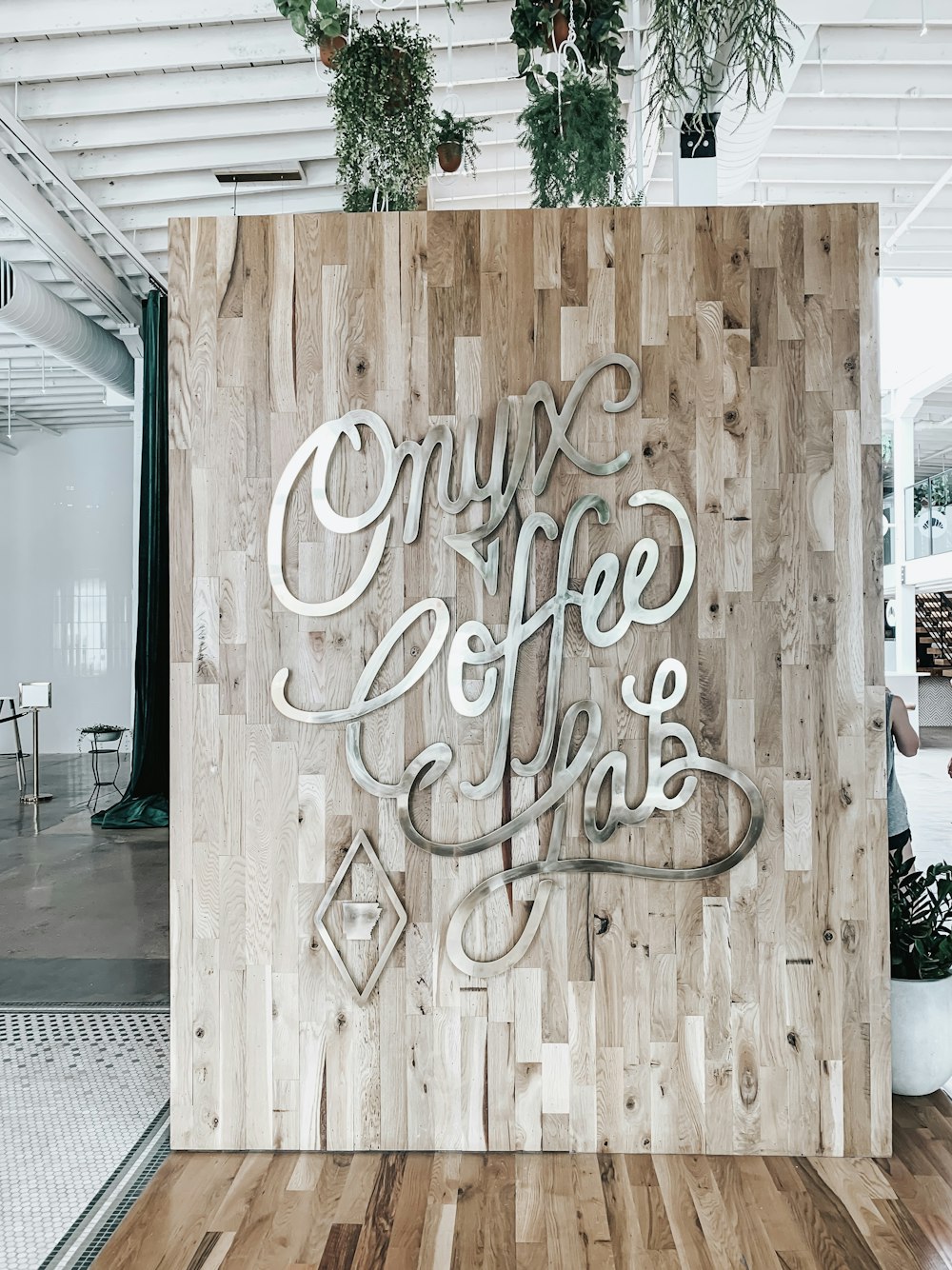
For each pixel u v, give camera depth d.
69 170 6.35
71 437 12.42
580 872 2.79
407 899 2.82
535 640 2.83
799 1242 2.34
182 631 2.86
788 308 2.82
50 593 12.43
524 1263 2.26
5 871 6.25
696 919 2.79
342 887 2.82
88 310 8.78
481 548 2.83
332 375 2.85
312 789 2.84
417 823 2.82
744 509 2.82
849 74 5.99
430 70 3.27
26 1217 2.50
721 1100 2.78
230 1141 2.83
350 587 2.83
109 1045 3.63
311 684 2.85
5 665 12.42
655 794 2.79
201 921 2.84
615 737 2.81
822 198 7.41
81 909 5.39
